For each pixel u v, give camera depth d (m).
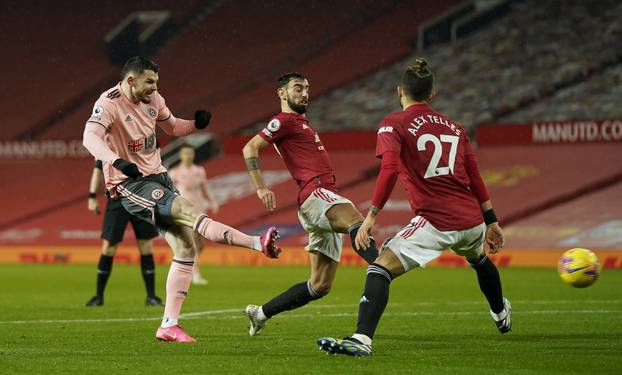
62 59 127.81
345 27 123.69
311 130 30.20
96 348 26.14
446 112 106.75
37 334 30.31
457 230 24.25
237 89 121.12
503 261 79.19
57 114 122.56
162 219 27.08
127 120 27.47
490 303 28.23
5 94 125.75
